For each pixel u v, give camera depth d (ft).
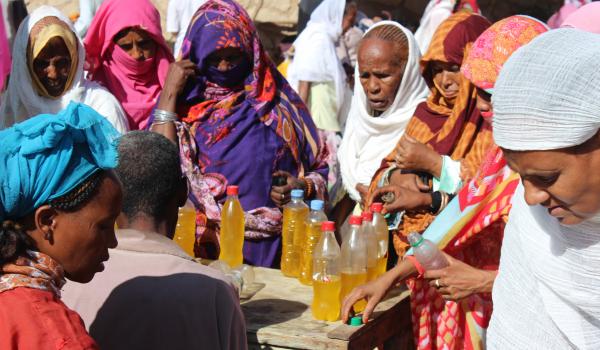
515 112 5.43
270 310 9.27
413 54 12.98
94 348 5.16
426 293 9.74
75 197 5.38
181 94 12.62
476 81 9.69
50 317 5.08
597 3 10.59
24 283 5.18
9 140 5.21
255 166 12.32
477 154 10.62
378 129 13.51
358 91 14.01
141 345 6.64
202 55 12.41
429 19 22.26
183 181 7.48
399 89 13.16
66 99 12.95
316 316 9.00
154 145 7.24
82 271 5.60
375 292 8.75
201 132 12.41
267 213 12.16
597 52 5.32
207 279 6.95
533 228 6.47
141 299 6.69
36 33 12.69
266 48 29.27
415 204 10.46
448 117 11.68
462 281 8.65
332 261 8.93
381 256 10.50
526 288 6.68
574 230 6.10
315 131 13.47
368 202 11.16
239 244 11.33
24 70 12.85
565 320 6.45
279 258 12.41
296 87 21.68
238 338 7.16
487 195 8.68
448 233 9.03
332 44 21.25
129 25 13.79
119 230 7.01
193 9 24.85
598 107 5.22
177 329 6.68
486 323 9.32
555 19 24.88
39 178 5.21
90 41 14.06
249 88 12.76
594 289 6.22
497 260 9.35
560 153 5.41
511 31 9.63
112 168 5.63
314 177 12.94
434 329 9.77
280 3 28.71
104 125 5.51
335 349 8.29
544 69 5.37
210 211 12.02
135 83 14.32
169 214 7.34
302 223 10.86
